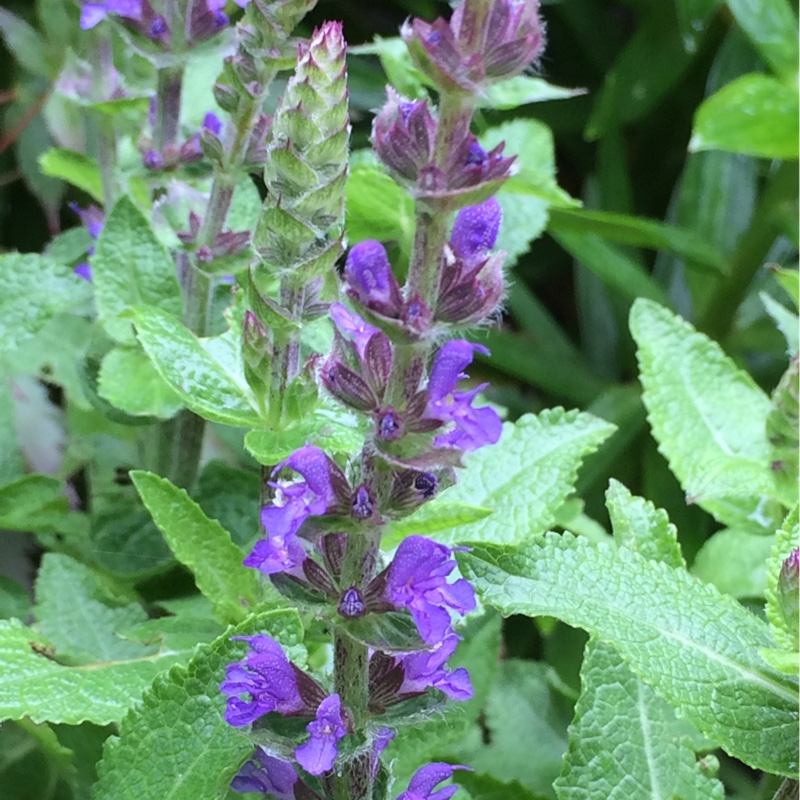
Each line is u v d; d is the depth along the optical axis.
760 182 0.50
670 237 0.42
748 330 0.45
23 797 0.27
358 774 0.20
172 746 0.22
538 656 0.40
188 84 0.36
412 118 0.17
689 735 0.26
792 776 0.21
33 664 0.24
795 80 0.35
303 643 0.25
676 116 0.54
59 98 0.38
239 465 0.34
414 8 0.49
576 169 0.58
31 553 0.33
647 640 0.21
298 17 0.25
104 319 0.28
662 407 0.31
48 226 0.46
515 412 0.47
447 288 0.18
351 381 0.18
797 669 0.21
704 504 0.31
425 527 0.25
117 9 0.27
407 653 0.19
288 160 0.22
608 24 0.53
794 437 0.28
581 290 0.51
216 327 0.30
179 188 0.30
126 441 0.34
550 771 0.31
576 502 0.33
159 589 0.30
